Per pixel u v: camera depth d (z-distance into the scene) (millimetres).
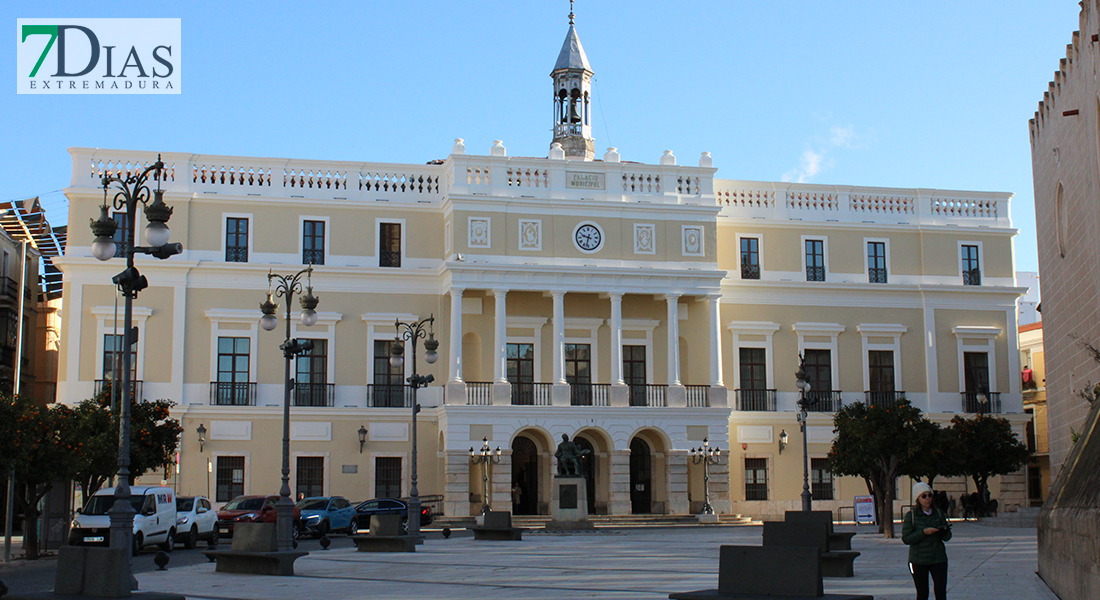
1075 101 32750
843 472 35625
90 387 40750
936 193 49469
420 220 44688
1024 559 23469
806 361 47250
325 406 42656
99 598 14227
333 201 43781
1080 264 33656
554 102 50750
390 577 20594
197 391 41844
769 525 19953
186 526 32344
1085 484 15492
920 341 48188
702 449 43438
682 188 45688
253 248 42969
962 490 47188
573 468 38438
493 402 42250
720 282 46031
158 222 17328
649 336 45750
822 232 48125
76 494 38750
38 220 50688
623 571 21406
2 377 44875
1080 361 34219
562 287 43438
